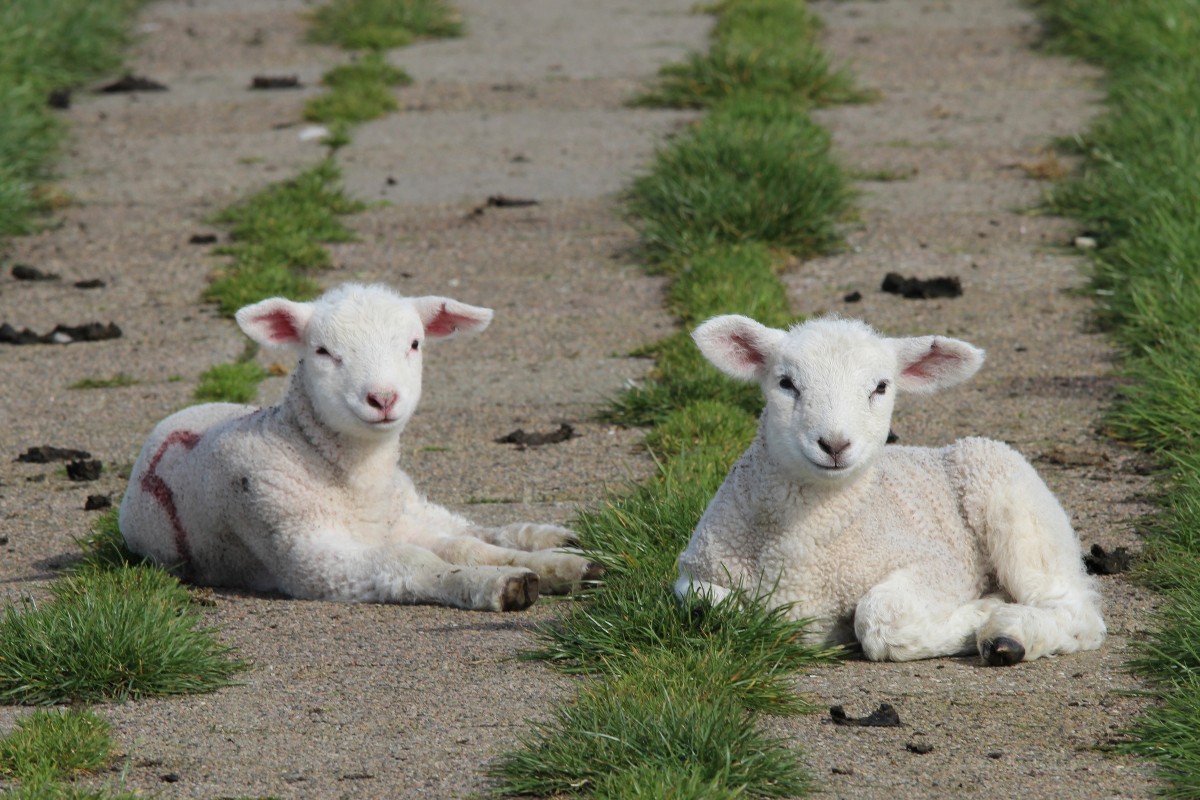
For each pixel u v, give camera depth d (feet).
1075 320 51.26
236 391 46.47
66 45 88.22
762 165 61.57
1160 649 26.27
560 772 21.90
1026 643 26.55
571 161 71.26
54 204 67.31
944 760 22.76
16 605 31.40
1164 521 33.86
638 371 48.29
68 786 21.65
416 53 92.12
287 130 77.56
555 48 91.81
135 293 57.21
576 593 31.17
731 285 53.01
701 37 92.43
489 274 58.03
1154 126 65.46
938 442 41.29
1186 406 40.06
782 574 27.53
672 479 34.60
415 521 34.91
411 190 68.23
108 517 37.11
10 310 55.72
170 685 26.25
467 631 29.60
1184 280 49.47
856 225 62.03
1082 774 22.20
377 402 31.94
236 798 21.80
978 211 63.10
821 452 26.03
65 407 46.50
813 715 24.62
